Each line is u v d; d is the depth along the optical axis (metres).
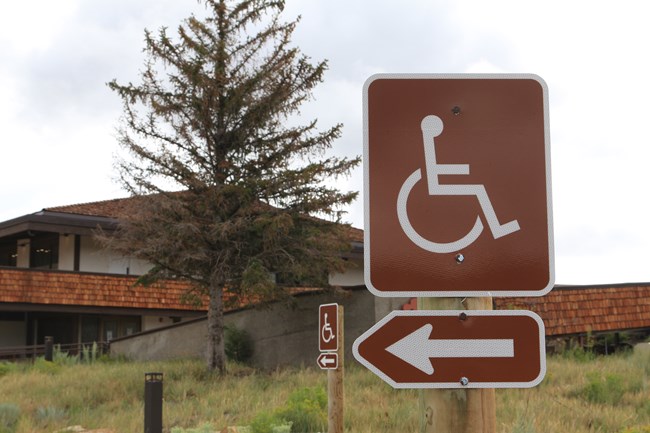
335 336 8.08
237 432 10.09
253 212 19.42
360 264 34.22
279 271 19.89
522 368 2.51
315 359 21.95
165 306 30.58
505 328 2.53
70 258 30.02
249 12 19.44
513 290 2.49
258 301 20.77
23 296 27.67
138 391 16.44
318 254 19.55
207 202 18.83
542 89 2.55
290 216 18.64
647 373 15.39
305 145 19.80
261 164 19.62
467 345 2.52
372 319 20.58
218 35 19.55
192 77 18.55
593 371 14.55
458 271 2.50
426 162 2.53
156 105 18.50
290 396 12.43
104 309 29.36
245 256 19.55
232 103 19.09
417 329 2.53
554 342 21.33
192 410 13.44
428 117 2.54
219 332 19.61
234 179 19.45
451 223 2.51
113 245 19.64
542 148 2.54
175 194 19.48
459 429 2.50
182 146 19.53
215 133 19.64
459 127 2.54
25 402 14.91
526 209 2.52
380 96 2.55
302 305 22.41
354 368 17.89
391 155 2.53
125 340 27.97
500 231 2.51
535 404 11.23
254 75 19.48
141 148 18.94
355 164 19.70
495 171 2.53
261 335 23.39
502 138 2.54
